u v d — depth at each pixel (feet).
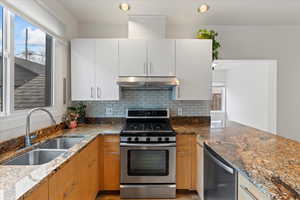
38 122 7.40
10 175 3.80
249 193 3.87
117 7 8.82
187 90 9.59
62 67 9.32
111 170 8.68
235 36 10.91
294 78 11.05
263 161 4.55
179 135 8.66
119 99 9.59
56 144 7.50
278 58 10.98
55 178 4.28
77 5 8.63
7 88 5.99
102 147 8.64
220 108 22.17
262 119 14.80
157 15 9.62
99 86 9.49
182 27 10.77
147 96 10.64
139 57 9.47
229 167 4.77
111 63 9.47
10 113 6.02
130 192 8.48
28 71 7.21
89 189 7.16
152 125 9.73
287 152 5.25
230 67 19.07
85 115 10.58
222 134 7.75
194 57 9.59
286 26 10.96
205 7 8.53
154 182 8.51
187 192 9.02
